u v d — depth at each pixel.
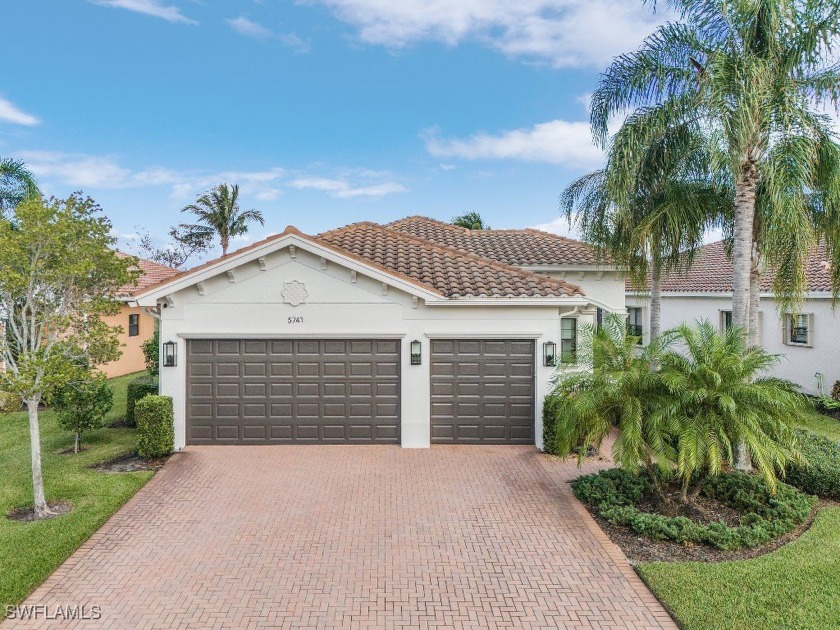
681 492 9.19
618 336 9.36
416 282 12.37
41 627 5.90
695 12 11.09
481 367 12.91
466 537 8.15
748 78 9.77
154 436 11.59
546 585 6.82
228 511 9.08
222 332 12.59
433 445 12.88
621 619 6.11
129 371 24.12
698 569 7.01
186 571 7.12
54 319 9.16
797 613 5.99
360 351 12.85
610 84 12.30
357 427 12.91
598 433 8.85
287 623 6.02
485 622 6.05
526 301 12.40
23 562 7.21
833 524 8.33
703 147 11.84
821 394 16.72
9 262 8.67
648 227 12.45
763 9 10.11
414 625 6.00
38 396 8.92
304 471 11.06
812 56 10.27
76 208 9.32
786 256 11.13
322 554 7.60
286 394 12.83
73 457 12.00
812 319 17.91
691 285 22.06
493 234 19.48
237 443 12.80
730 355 8.46
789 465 10.09
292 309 12.68
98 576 6.98
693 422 8.27
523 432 12.96
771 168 9.87
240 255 12.18
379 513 9.02
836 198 10.48
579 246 17.72
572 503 9.46
